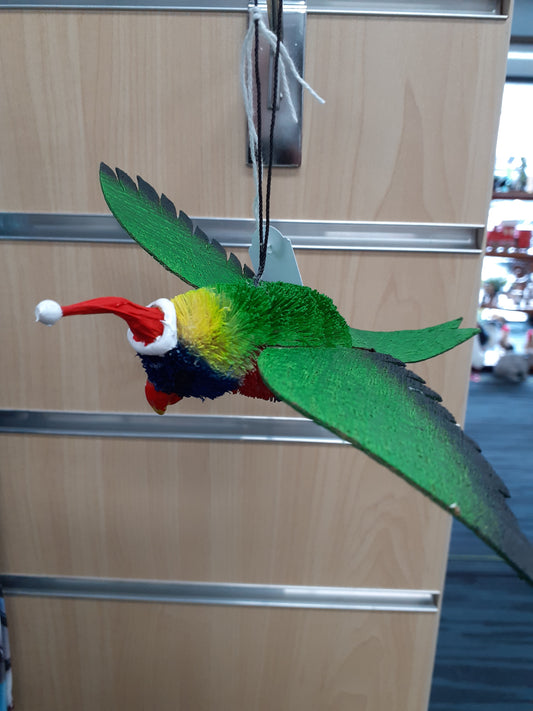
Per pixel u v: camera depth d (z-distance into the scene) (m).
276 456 0.63
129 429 0.63
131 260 0.57
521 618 1.04
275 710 0.74
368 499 0.65
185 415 0.62
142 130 0.53
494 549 0.19
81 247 0.57
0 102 0.52
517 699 0.90
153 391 0.31
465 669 0.94
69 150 0.54
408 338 0.37
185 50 0.50
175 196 0.55
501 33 0.50
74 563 0.68
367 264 0.56
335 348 0.30
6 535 0.67
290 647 0.71
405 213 0.55
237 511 0.66
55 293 0.58
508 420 1.55
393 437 0.21
